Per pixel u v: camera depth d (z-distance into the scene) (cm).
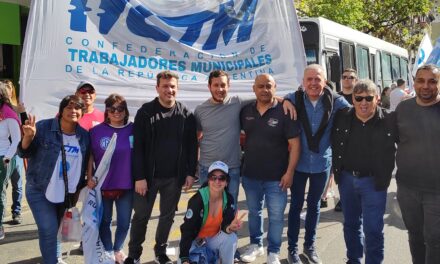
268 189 499
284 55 589
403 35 2973
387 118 429
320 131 482
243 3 581
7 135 573
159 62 562
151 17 555
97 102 543
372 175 439
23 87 517
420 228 422
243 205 768
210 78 495
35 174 429
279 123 483
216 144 499
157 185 490
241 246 579
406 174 414
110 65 546
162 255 514
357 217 466
